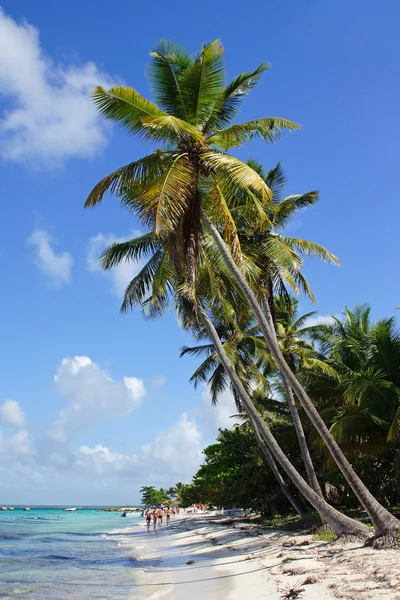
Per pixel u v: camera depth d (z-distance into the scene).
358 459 25.19
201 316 19.83
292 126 16.23
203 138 15.05
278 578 12.46
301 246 23.22
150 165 15.85
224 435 36.25
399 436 19.28
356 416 20.03
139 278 21.95
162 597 12.96
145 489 142.88
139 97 15.15
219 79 16.03
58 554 27.92
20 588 15.98
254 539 23.23
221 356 18.94
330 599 9.22
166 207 13.96
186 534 36.38
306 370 25.89
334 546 15.20
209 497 67.31
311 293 23.22
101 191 15.75
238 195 17.91
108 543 35.78
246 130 16.23
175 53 15.96
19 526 65.19
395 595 8.64
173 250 16.23
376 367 21.19
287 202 23.67
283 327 30.86
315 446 24.67
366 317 24.41
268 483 32.16
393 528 13.97
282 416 30.23
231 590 12.34
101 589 15.48
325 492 32.00
